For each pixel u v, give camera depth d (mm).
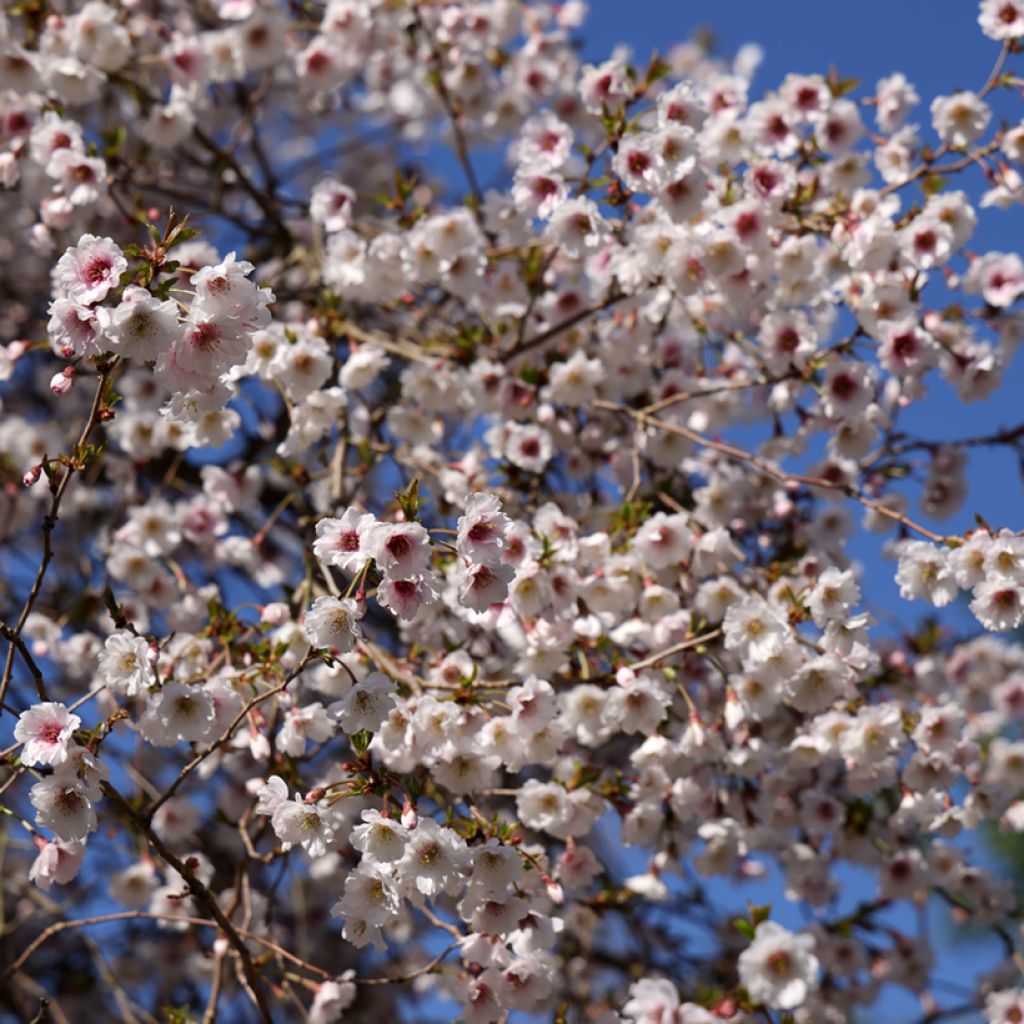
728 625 3631
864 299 4297
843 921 4613
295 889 5035
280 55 5465
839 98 4559
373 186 7469
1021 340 4715
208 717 3199
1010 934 5176
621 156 4012
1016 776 4656
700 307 4750
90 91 4961
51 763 2873
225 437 4137
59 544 5781
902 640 4914
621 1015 4516
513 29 5699
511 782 4918
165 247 2729
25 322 6398
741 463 5008
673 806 3990
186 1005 3770
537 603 3752
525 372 4676
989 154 4457
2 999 5340
